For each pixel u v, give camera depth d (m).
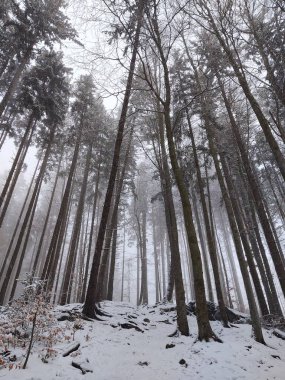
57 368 5.90
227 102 12.93
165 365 6.87
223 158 16.34
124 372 6.37
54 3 16.88
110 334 9.01
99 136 22.48
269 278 17.11
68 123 27.70
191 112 14.71
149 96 13.30
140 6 8.19
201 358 7.07
